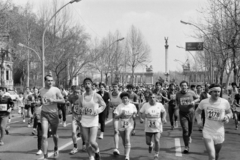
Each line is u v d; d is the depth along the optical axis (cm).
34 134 1214
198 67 6412
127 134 759
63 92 1992
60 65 4291
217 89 599
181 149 914
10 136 1180
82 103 689
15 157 808
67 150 895
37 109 1205
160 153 858
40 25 4091
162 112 775
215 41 2748
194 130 1320
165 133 1238
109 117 1900
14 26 3331
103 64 5512
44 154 737
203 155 834
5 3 2891
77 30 4225
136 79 8569
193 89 1467
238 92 1450
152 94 763
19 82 6262
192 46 3344
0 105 995
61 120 1630
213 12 2383
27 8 4234
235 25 2153
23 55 4384
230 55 3027
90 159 702
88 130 697
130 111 767
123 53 6359
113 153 842
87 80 686
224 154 861
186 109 880
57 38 4056
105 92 1180
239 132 1293
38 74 4594
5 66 5562
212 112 601
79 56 4441
